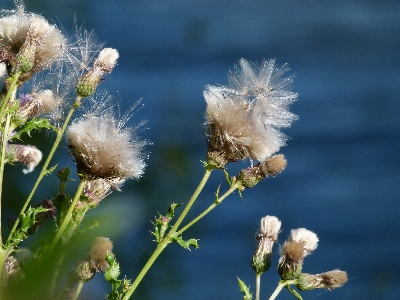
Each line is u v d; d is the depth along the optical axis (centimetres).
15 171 68
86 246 46
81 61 61
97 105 60
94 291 55
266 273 118
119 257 62
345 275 62
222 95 61
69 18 103
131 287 57
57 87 61
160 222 58
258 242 63
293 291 62
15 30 59
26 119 60
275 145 60
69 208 58
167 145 112
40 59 59
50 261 44
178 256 103
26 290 42
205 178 60
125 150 58
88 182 58
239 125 60
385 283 120
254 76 61
